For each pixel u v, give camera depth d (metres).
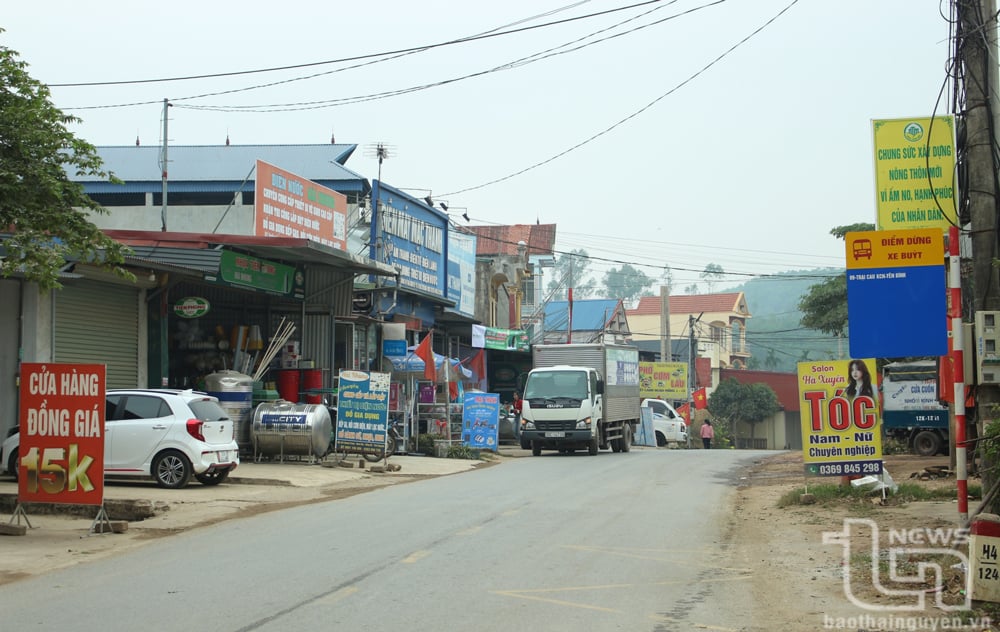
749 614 7.92
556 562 10.19
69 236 13.95
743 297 89.06
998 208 12.10
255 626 7.36
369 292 30.16
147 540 11.96
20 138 13.91
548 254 61.09
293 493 17.11
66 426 12.39
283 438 21.08
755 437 69.19
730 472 23.39
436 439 28.45
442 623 7.49
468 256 42.53
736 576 9.56
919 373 27.97
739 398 65.56
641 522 13.43
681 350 73.50
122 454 16.95
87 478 12.32
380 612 7.84
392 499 16.23
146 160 36.38
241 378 21.30
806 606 8.21
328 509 14.78
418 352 29.03
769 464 26.86
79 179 33.75
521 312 52.75
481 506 15.17
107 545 11.59
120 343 20.19
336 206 31.41
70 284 18.94
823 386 15.26
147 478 17.06
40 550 11.21
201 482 17.92
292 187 28.52
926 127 15.04
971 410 12.80
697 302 88.50
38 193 14.03
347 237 33.00
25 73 14.30
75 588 8.91
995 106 12.20
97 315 19.62
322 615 7.72
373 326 30.88
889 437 29.12
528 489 18.14
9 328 18.05
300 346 26.09
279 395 24.19
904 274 11.50
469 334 41.62
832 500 15.05
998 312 10.62
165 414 17.06
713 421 61.56
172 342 23.00
